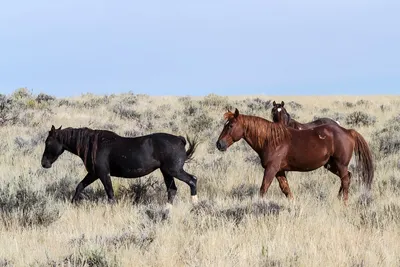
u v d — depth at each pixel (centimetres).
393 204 1216
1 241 983
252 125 1384
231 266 809
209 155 2248
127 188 1550
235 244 924
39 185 1308
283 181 1423
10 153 2111
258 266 825
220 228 1025
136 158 1366
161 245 936
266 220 1082
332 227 1030
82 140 1403
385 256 869
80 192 1410
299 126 1870
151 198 1452
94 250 837
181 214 1169
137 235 972
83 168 1875
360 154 1452
